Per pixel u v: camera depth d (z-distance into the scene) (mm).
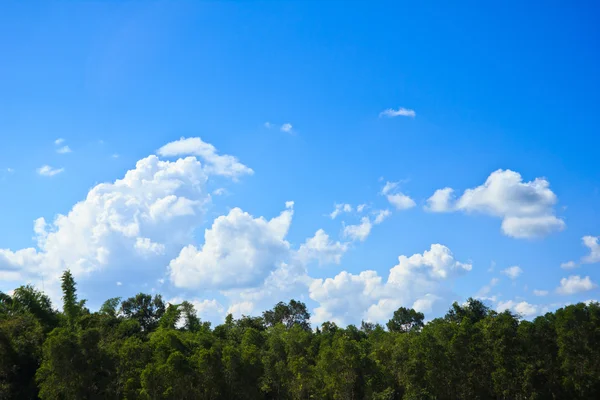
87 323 99250
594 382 84688
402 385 92312
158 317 139875
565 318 89188
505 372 83688
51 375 73438
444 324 99000
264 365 92625
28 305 104875
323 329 133500
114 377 77750
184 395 76938
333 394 86562
